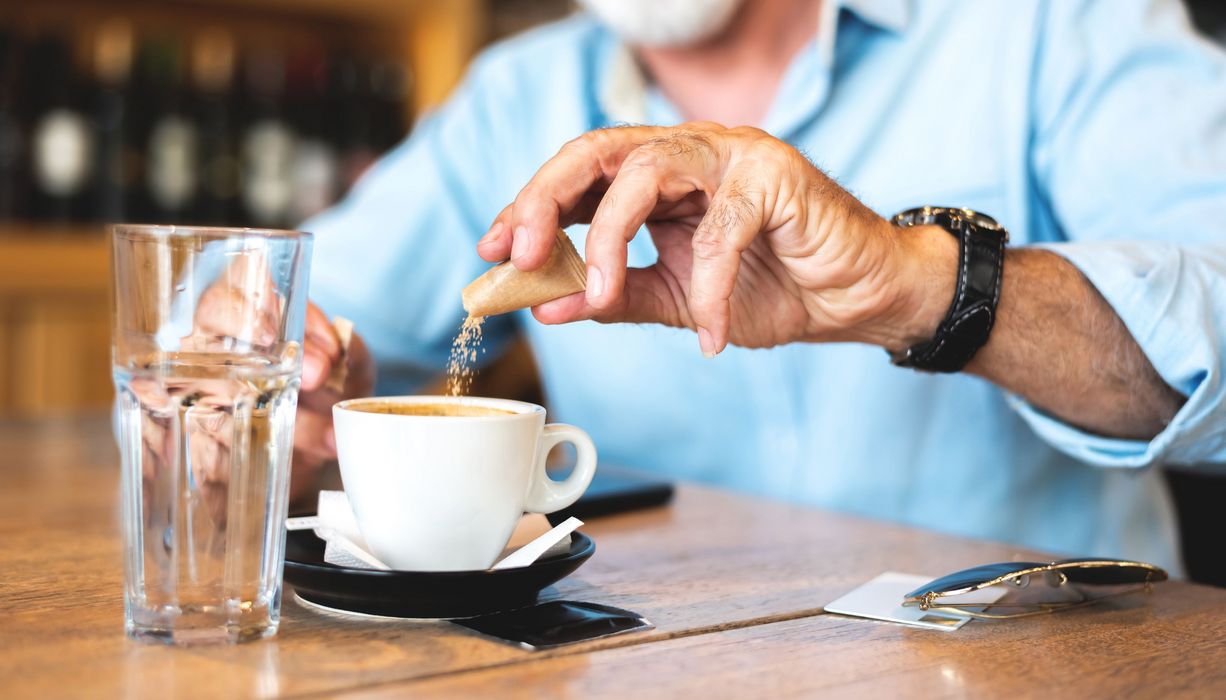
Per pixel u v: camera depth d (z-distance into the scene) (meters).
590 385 1.39
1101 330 0.87
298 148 2.03
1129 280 0.86
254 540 0.68
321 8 2.13
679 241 0.83
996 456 1.22
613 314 0.83
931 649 0.70
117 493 1.00
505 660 0.67
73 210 1.90
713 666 0.67
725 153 0.76
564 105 1.49
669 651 0.69
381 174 1.61
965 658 0.69
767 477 1.31
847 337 0.86
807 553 0.86
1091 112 1.16
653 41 1.32
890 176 1.28
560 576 0.73
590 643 0.69
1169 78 1.12
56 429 1.35
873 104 1.29
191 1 2.13
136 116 1.92
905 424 1.23
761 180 0.75
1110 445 0.90
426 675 0.65
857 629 0.72
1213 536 1.28
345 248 1.51
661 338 1.32
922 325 0.85
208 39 2.16
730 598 0.77
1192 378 0.87
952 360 0.86
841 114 1.30
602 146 0.76
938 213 0.86
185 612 0.67
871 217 0.81
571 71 1.50
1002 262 0.85
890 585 0.79
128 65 1.90
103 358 1.94
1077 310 0.87
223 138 1.99
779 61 1.38
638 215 0.74
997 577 0.74
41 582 0.77
